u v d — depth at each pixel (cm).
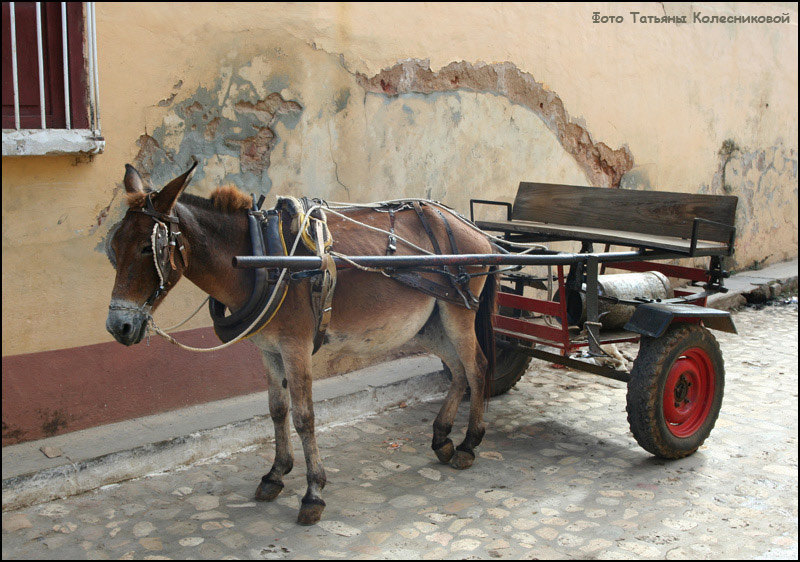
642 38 827
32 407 435
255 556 351
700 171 947
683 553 355
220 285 357
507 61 679
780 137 1095
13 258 421
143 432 453
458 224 454
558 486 428
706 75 927
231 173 506
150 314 328
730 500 411
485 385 471
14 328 426
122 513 389
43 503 396
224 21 488
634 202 532
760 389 602
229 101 497
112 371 463
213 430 461
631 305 491
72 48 421
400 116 600
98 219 450
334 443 490
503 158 691
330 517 390
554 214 584
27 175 420
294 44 525
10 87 404
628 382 451
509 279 552
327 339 395
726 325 473
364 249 397
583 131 773
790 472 447
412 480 436
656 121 864
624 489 424
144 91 458
